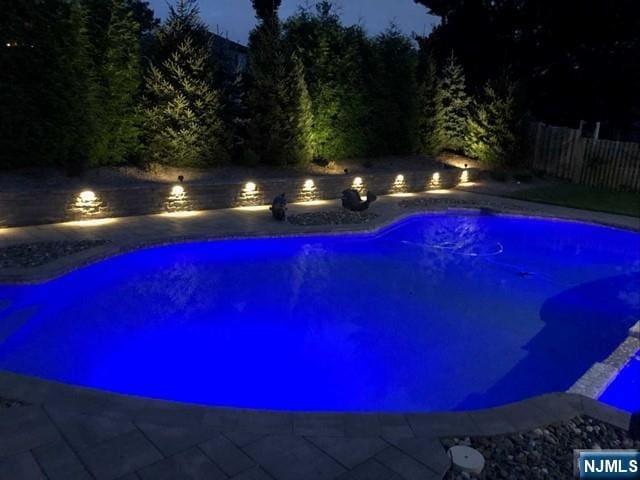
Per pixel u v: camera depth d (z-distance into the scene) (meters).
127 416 4.49
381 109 24.00
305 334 8.45
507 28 30.69
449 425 4.61
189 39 16.88
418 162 26.00
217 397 6.52
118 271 10.63
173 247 11.71
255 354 7.69
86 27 14.85
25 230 11.84
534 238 15.88
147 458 3.98
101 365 7.14
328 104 21.59
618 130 32.09
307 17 21.48
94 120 14.80
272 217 14.99
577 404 5.10
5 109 12.81
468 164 27.50
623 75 27.80
